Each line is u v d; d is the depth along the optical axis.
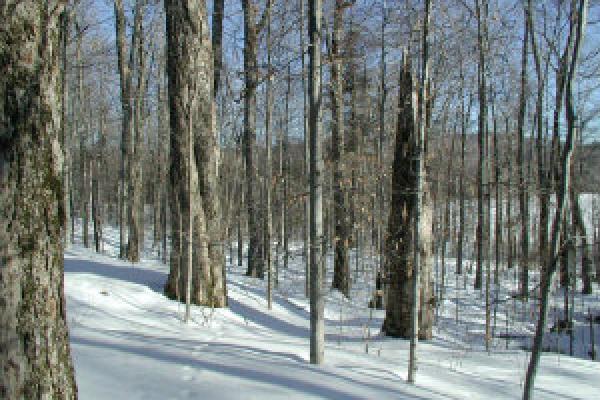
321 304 5.96
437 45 12.12
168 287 9.74
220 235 10.03
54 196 3.48
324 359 6.24
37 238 3.36
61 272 3.55
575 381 6.89
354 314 12.69
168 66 9.55
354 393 5.04
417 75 9.12
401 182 9.01
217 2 13.54
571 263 12.68
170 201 9.66
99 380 4.91
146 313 8.76
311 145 5.87
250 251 16.12
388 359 7.00
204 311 9.35
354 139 15.38
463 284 19.88
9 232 3.27
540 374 7.09
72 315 7.66
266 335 8.74
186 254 9.57
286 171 18.16
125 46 16.66
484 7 12.45
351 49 12.92
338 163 10.75
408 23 9.48
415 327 5.88
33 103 3.37
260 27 12.62
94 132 27.64
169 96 9.58
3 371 3.24
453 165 22.11
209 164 9.75
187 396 4.67
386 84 16.05
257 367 5.44
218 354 5.82
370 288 15.80
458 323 13.41
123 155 17.89
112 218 38.09
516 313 15.05
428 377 6.27
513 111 18.67
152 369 5.20
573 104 4.92
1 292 3.24
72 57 20.66
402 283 9.15
